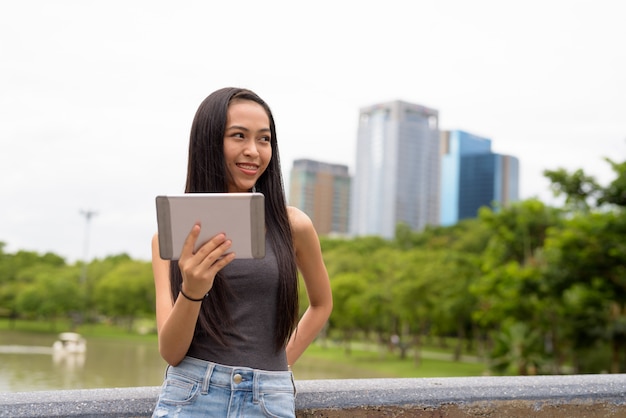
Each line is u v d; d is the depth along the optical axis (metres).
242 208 1.63
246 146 1.96
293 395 1.95
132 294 93.62
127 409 2.08
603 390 2.66
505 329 32.75
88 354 62.78
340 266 71.88
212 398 1.84
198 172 1.97
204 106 1.99
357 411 2.33
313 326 2.16
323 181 193.00
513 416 2.54
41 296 99.06
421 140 196.62
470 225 76.38
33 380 41.22
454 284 46.41
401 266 55.59
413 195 194.62
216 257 1.65
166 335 1.78
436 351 67.06
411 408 2.40
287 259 1.93
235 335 1.86
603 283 23.08
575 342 29.64
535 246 30.64
